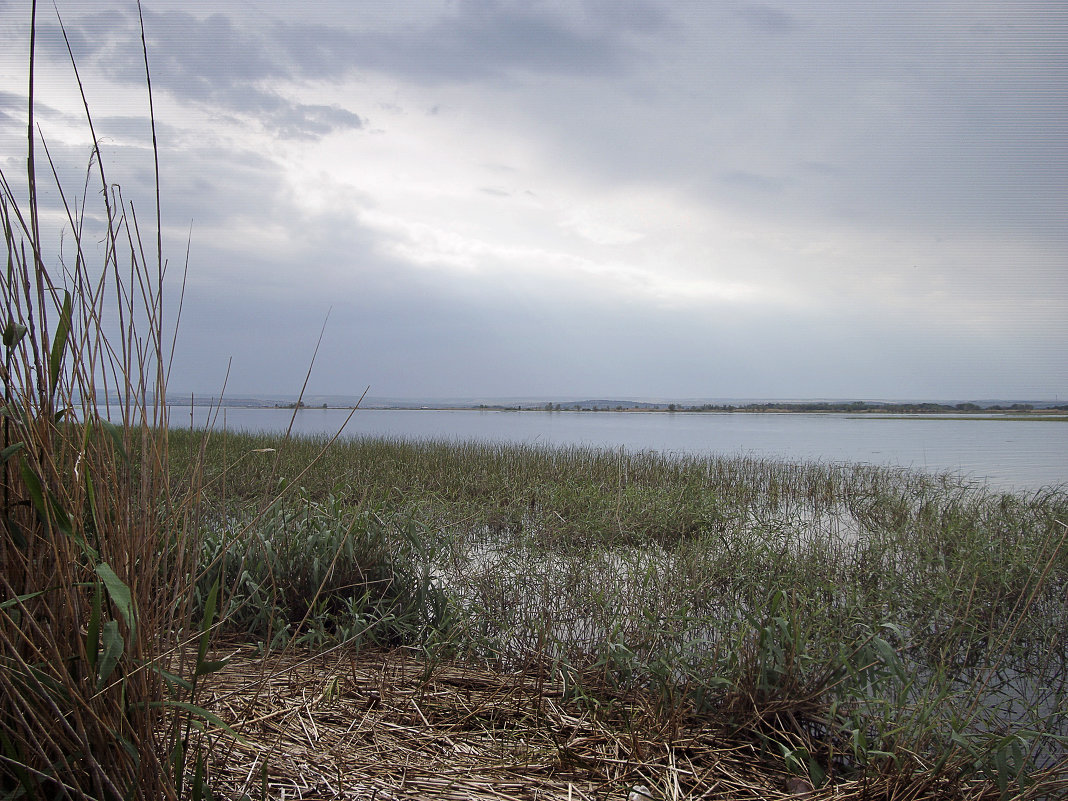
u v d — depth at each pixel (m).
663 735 3.48
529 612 5.12
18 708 1.80
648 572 5.23
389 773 3.00
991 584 5.83
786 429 52.78
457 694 3.90
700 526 8.62
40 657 1.91
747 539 6.79
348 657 4.32
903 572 6.49
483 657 4.64
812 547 6.86
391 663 4.39
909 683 3.36
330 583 5.07
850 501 12.12
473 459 15.05
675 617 4.38
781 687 3.74
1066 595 5.85
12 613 1.94
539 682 3.95
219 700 3.07
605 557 6.43
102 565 1.83
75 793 1.93
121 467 2.23
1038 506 9.16
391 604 5.05
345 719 3.47
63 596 2.02
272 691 3.68
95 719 1.96
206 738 2.90
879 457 23.78
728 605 5.13
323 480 10.99
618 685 4.11
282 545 5.26
